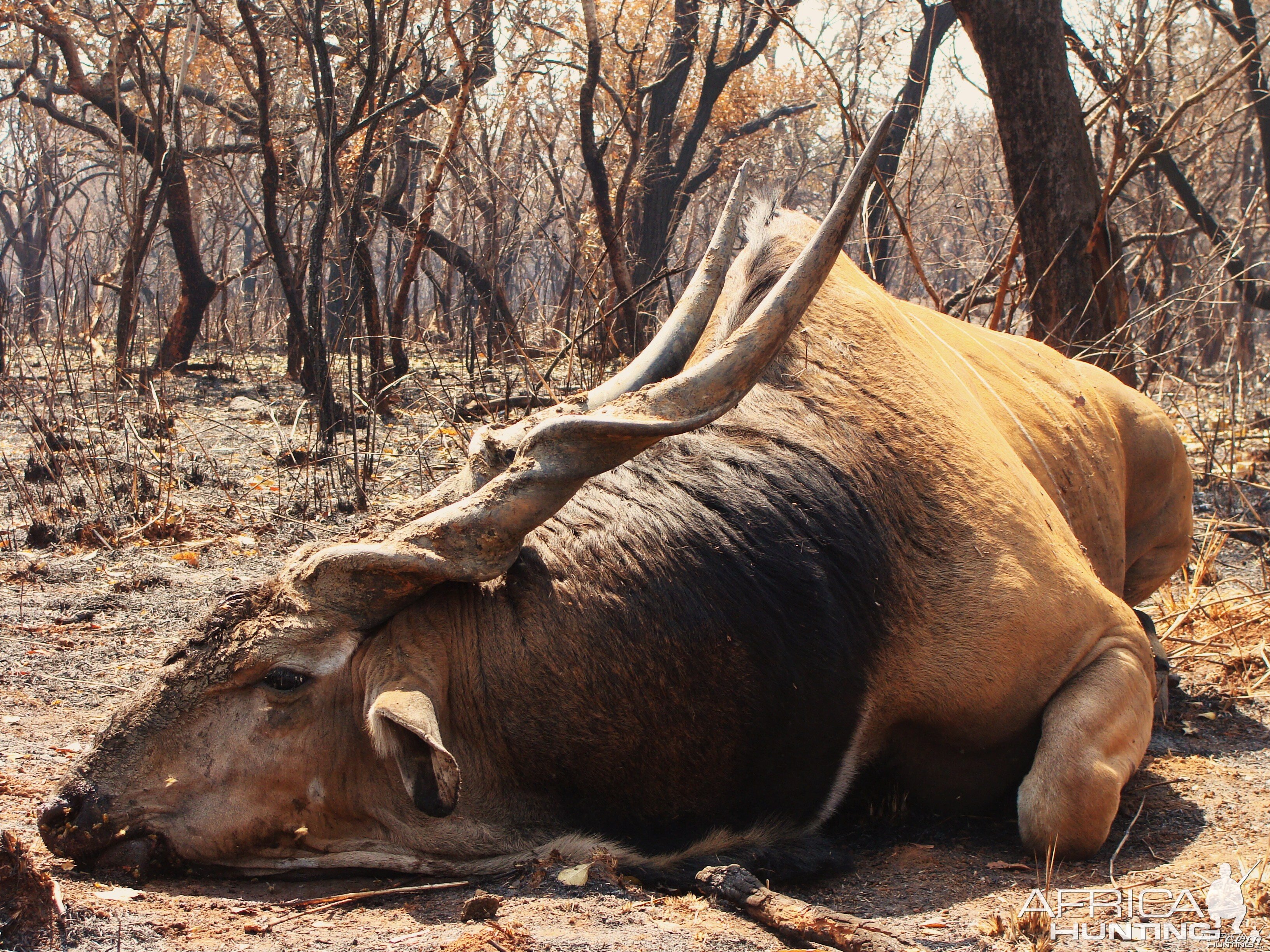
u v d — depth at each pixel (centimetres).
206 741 288
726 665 301
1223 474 827
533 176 1670
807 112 2483
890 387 367
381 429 977
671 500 315
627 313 1004
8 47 1822
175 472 820
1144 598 559
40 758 371
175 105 1320
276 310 2005
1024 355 491
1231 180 1706
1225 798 374
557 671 293
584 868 292
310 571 294
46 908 255
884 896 305
